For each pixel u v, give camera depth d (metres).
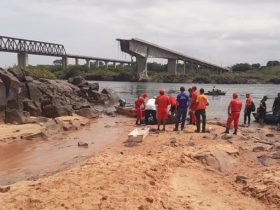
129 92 77.88
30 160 14.94
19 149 16.88
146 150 15.86
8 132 19.86
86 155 15.52
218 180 12.16
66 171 11.92
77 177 10.88
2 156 15.61
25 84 27.95
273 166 13.76
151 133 19.94
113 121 27.00
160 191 10.38
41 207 8.92
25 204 9.04
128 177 10.88
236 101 19.88
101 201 9.27
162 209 9.36
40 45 115.94
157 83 140.75
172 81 150.50
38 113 27.00
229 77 161.88
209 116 33.56
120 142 18.22
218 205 10.05
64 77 121.88
